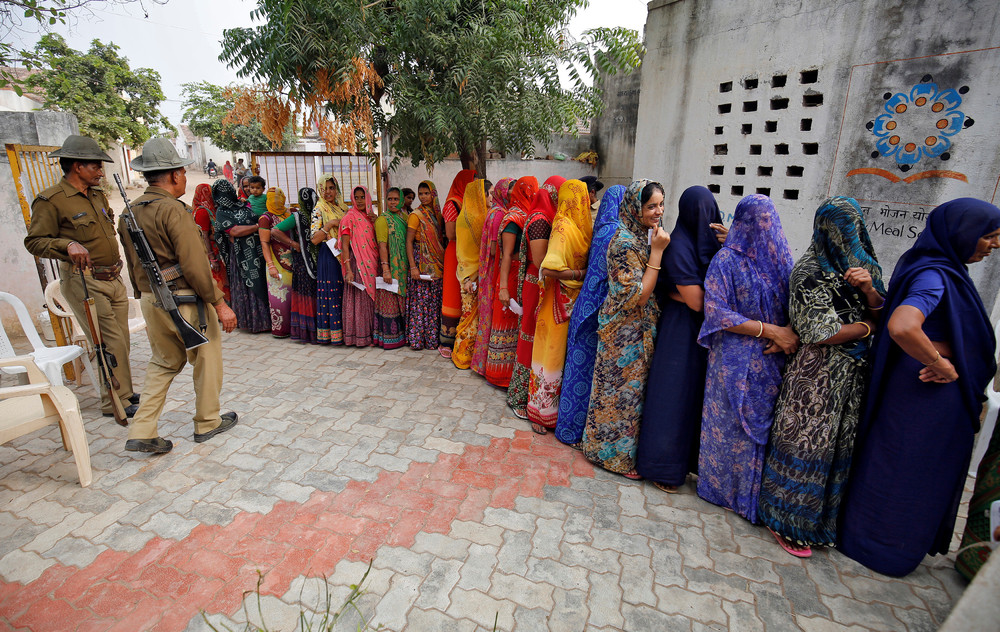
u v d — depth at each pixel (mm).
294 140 11297
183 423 3359
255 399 3686
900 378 2037
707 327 2383
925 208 3230
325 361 4426
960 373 1934
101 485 2711
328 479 2777
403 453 3025
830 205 2119
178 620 1932
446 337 4520
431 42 3807
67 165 3170
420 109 3879
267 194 4922
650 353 2691
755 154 4098
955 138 3070
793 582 2133
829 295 2125
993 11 2850
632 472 2818
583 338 2971
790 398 2246
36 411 2697
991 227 1860
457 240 4113
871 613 1988
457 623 1936
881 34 3289
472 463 2936
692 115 4477
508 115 4184
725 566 2213
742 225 2311
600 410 2811
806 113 3721
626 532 2410
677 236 2553
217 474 2814
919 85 3172
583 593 2070
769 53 3879
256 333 5191
